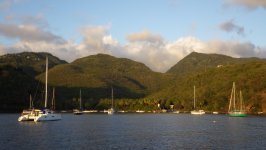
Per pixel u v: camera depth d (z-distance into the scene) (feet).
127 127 367.66
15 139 247.91
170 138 258.16
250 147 211.20
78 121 474.08
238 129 335.67
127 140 245.86
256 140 243.81
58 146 215.31
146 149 205.05
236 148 207.62
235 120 498.69
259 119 523.29
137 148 208.95
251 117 593.01
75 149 204.64
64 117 618.44
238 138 256.32
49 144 223.30
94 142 234.38
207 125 394.93
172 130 328.29
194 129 338.95
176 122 459.73
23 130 315.99
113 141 240.12
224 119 529.86
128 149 205.05
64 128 342.85
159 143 230.27
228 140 244.63
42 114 438.40
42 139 248.93
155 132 307.17
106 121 485.15
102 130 327.47
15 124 389.39
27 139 248.32
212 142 234.17
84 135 277.85
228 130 325.01
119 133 296.71
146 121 488.02
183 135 279.69
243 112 619.26
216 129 337.52
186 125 398.01
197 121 480.23
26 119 440.86
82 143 229.25
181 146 216.13
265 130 323.16
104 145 220.84
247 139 249.75
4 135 272.92
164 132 306.76
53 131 309.01
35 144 223.10
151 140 246.27
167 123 438.40
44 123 409.90
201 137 264.31
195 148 208.13
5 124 388.98
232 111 651.66
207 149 204.23
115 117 628.28
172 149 204.64
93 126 379.96
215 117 603.26
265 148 207.10
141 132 307.17
